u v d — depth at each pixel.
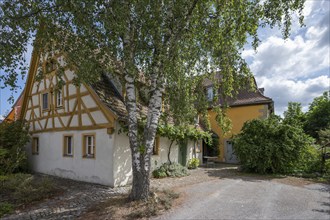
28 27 6.59
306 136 11.85
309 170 11.55
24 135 13.11
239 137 12.89
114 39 6.03
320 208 5.92
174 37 6.73
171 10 6.45
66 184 9.75
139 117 10.05
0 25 6.21
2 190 8.51
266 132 11.90
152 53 6.77
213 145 18.31
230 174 11.68
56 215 6.07
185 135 13.38
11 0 6.27
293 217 5.31
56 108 12.05
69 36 6.64
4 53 6.38
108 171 9.35
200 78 8.99
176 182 9.53
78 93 10.80
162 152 12.07
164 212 5.75
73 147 11.00
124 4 5.70
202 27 7.20
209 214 5.56
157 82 6.89
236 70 7.53
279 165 11.52
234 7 6.70
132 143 6.68
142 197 6.49
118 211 5.87
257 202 6.47
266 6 6.66
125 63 6.25
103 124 9.59
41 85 13.22
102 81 10.71
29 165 13.91
